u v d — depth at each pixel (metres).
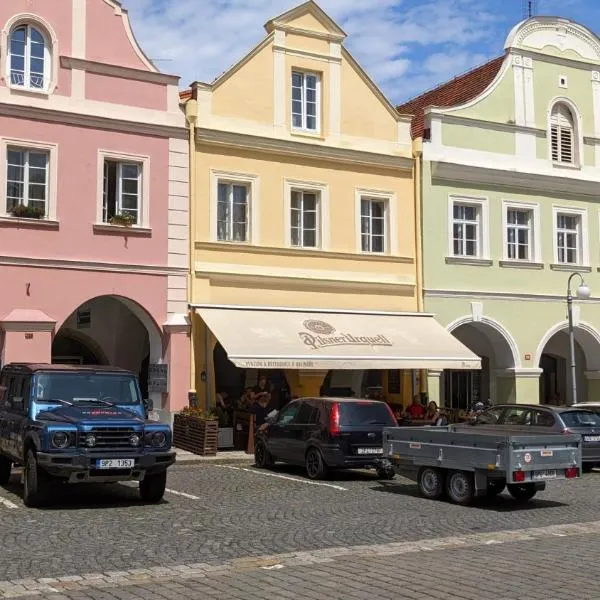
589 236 30.34
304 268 25.48
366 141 26.75
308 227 26.03
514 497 15.78
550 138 29.91
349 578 9.05
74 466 13.30
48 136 22.08
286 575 9.16
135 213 23.38
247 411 23.27
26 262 21.61
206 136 24.22
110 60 23.09
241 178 24.75
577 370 32.12
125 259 22.91
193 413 22.47
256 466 20.45
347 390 27.67
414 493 16.22
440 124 27.92
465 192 28.19
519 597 8.37
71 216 22.27
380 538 11.52
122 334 27.09
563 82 30.38
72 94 22.45
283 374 27.58
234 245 24.47
